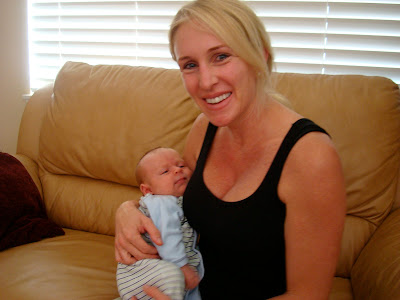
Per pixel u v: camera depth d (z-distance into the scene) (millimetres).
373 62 1621
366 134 1282
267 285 877
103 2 1979
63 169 1727
